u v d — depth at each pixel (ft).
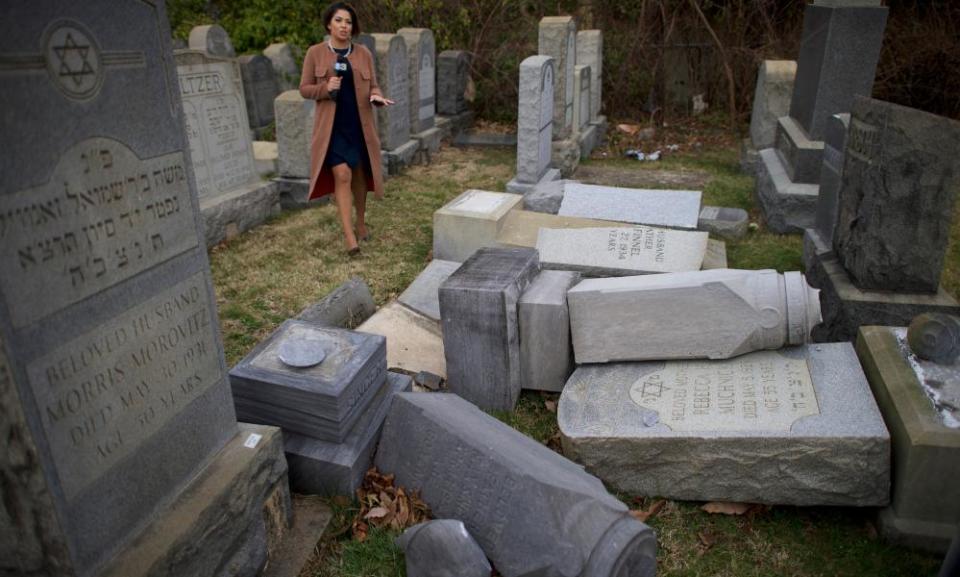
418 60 29.96
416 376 12.40
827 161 17.10
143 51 6.56
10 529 6.13
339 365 9.76
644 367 11.14
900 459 8.80
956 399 9.08
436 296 14.75
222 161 21.02
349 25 17.57
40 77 5.47
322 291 16.62
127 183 6.46
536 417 11.66
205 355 7.84
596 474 9.78
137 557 6.63
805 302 10.56
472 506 8.60
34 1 5.39
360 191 19.60
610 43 38.88
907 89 37.58
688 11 38.14
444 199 24.62
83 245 5.99
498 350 11.39
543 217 18.10
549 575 7.72
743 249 19.65
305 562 8.66
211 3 42.45
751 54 37.68
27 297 5.46
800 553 8.92
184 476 7.57
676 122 38.45
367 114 18.39
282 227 21.48
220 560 7.64
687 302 10.86
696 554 8.93
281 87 36.86
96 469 6.30
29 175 5.42
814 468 9.02
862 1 20.77
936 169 12.32
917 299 13.03
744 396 9.96
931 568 8.60
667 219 19.25
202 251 7.68
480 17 38.86
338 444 9.52
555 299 11.58
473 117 39.17
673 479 9.57
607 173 28.91
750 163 28.73
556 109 27.27
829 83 21.20
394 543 8.80
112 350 6.40
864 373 10.38
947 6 36.78
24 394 5.49
